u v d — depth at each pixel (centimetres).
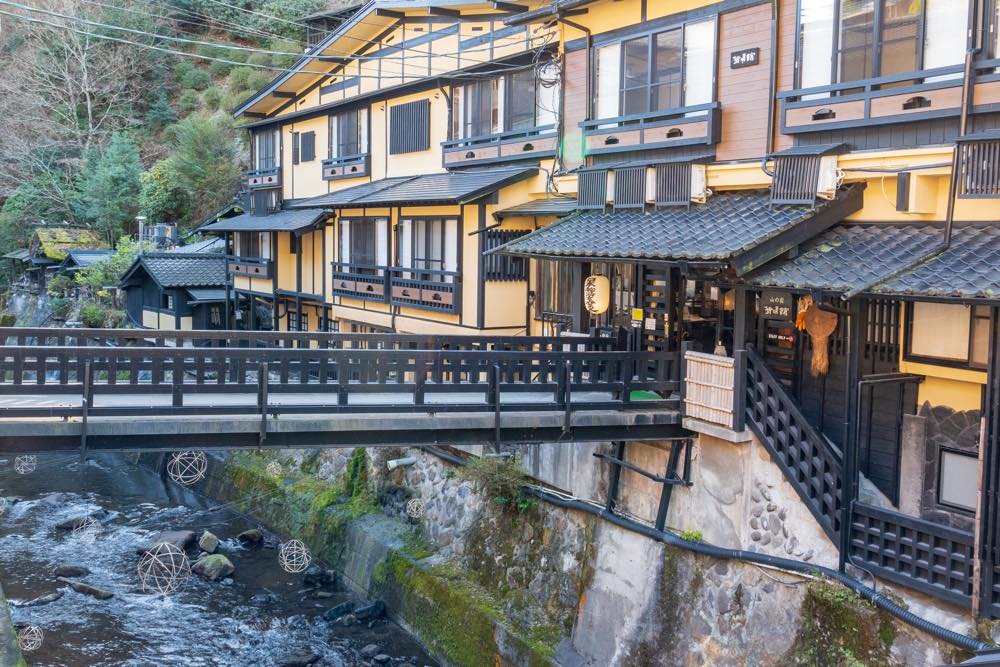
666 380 1212
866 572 973
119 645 1479
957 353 966
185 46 5078
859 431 1020
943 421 992
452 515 1669
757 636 1052
